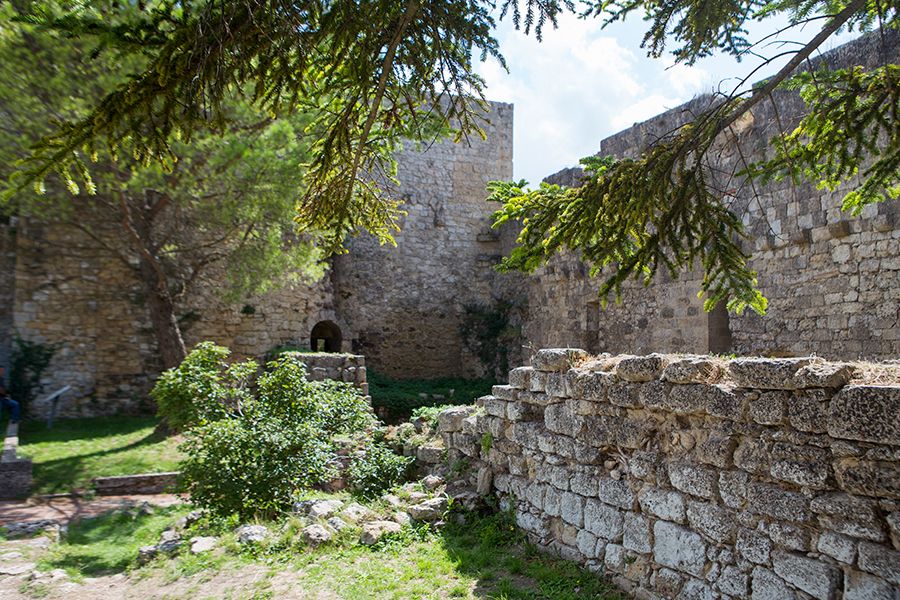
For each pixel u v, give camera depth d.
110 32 3.52
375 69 4.20
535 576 4.78
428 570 4.95
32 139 9.73
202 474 6.77
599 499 4.80
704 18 5.07
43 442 11.01
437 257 21.36
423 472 7.88
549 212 6.33
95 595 4.79
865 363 3.40
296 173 11.88
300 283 16.45
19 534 6.47
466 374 21.28
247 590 4.67
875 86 5.32
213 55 3.49
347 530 5.76
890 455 2.95
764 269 10.92
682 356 4.37
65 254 13.63
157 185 10.77
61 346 13.37
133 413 13.59
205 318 14.77
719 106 5.67
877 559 2.95
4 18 6.92
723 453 3.78
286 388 7.88
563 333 16.91
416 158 21.30
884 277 9.04
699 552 3.87
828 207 9.84
